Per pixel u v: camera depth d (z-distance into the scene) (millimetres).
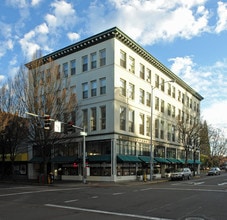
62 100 33125
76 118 37156
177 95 56219
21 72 34469
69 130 28750
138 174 38312
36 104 32000
